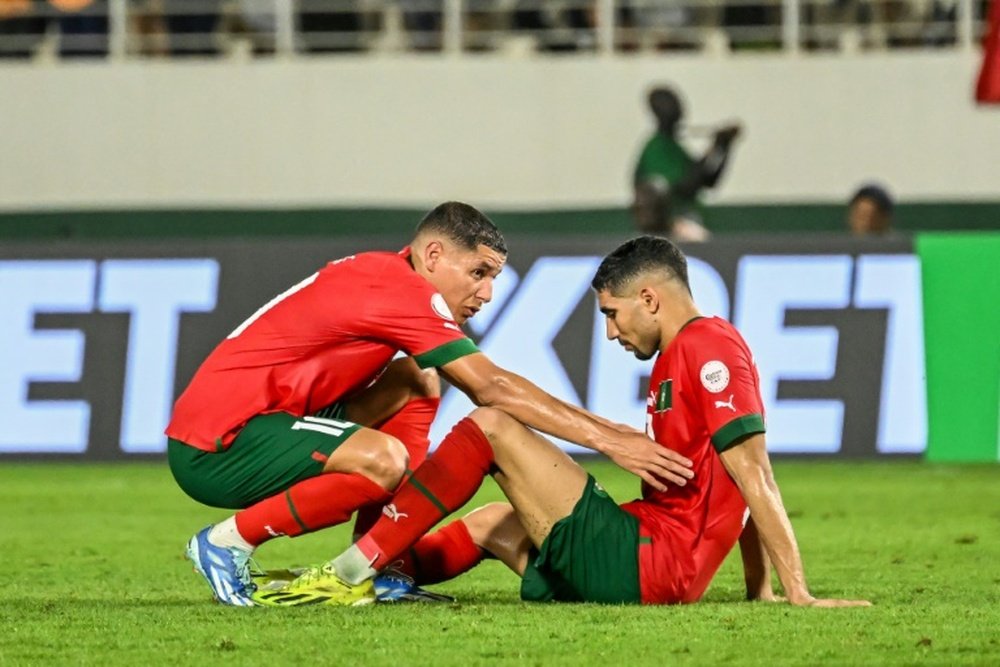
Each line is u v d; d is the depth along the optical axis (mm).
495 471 15898
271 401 16281
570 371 36125
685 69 50656
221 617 15586
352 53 52312
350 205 51062
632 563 15711
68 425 37406
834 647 13648
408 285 16141
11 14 51219
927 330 36156
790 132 50562
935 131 50250
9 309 37625
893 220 50344
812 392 36188
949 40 50750
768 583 16719
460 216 16531
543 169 51344
